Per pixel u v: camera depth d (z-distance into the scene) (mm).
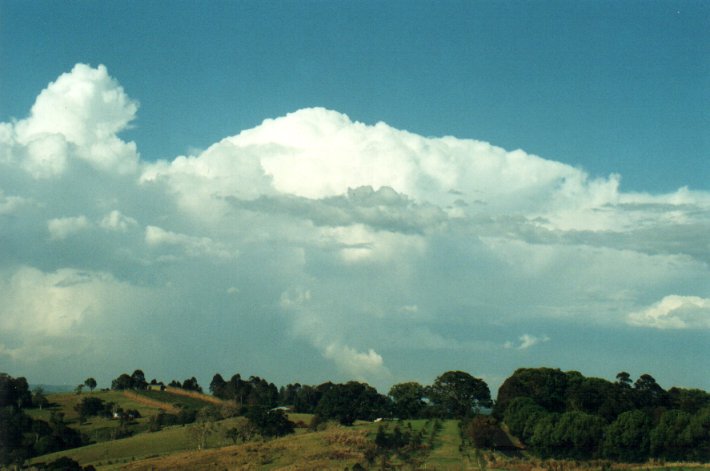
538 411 159000
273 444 156625
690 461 138625
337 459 141250
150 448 171125
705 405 180375
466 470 133500
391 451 148875
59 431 184625
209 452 154750
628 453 141750
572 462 140625
